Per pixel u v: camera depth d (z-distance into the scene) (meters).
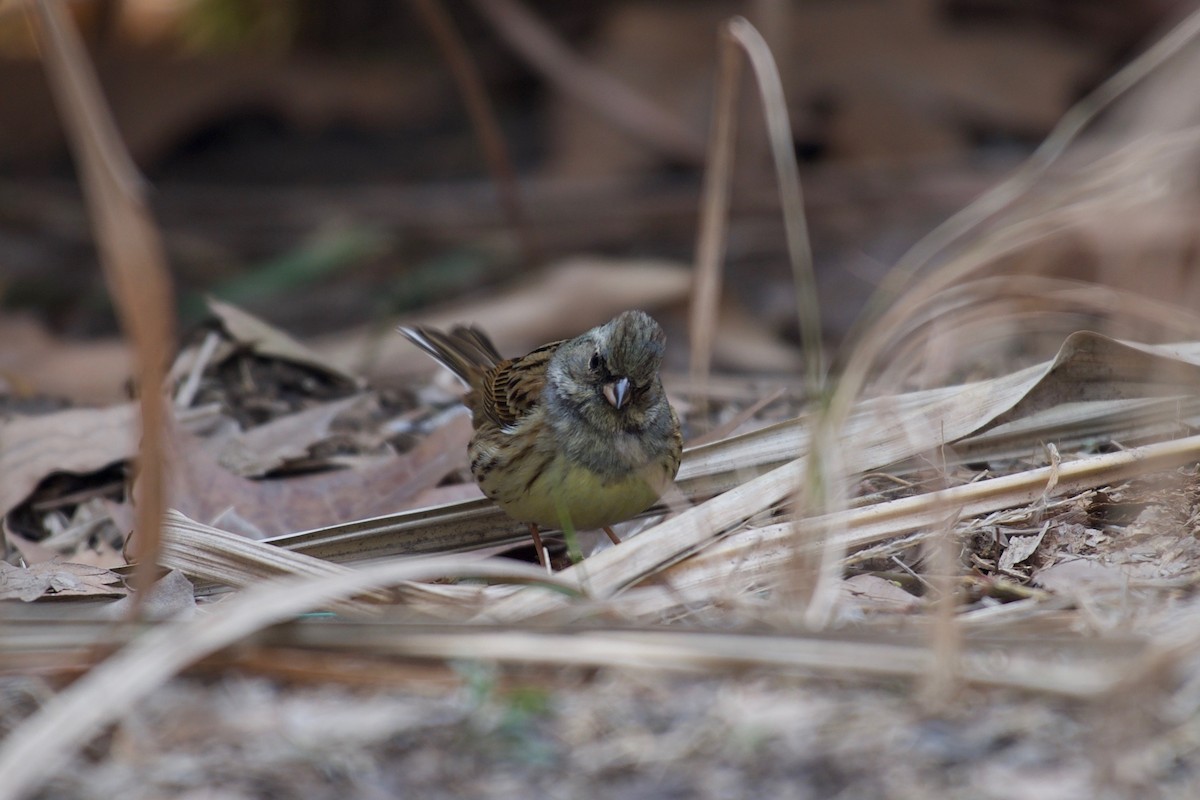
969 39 24.64
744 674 6.41
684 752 5.85
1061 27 24.69
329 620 6.98
